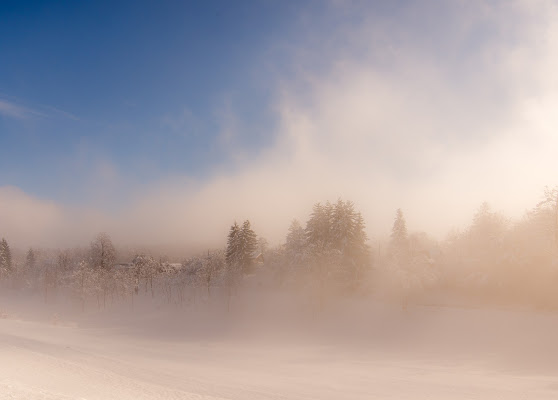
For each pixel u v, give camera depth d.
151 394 21.38
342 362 39.62
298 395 23.69
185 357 40.41
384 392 25.56
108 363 31.12
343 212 70.81
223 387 25.03
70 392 19.50
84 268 89.75
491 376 32.31
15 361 27.58
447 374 33.28
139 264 105.69
